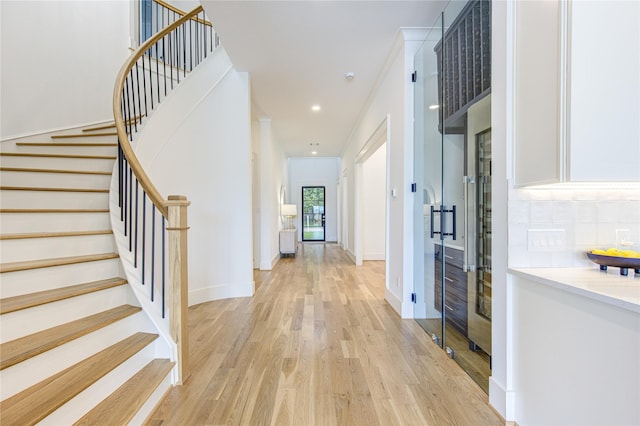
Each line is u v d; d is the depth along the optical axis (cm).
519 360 151
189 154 350
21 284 166
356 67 370
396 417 159
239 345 245
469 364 214
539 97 136
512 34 151
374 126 438
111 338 176
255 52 335
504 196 155
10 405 121
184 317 193
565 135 123
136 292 200
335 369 207
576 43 120
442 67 261
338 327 284
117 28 436
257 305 354
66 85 361
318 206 1091
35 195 244
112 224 239
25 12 314
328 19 277
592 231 153
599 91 121
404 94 299
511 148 153
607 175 122
